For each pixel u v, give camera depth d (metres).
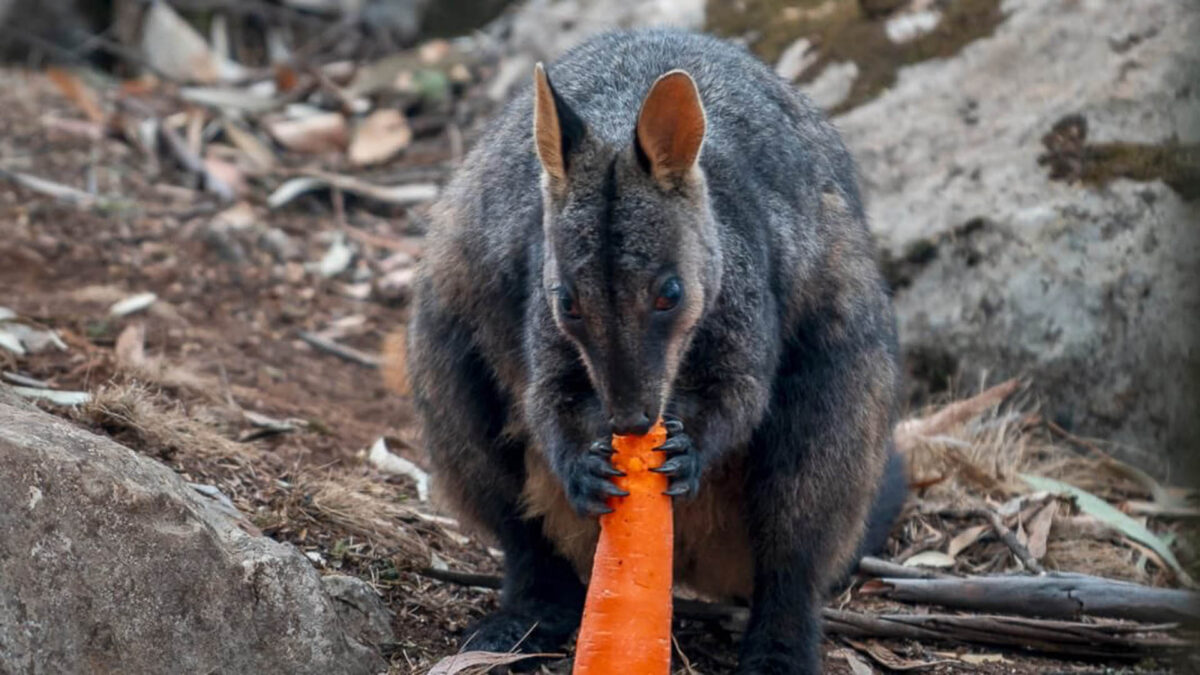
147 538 7.14
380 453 11.38
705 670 9.21
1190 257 12.44
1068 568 10.77
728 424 8.10
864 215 9.88
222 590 7.32
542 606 9.18
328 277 15.57
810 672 8.91
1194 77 13.26
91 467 7.07
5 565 6.74
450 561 10.09
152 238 15.42
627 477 7.50
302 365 13.52
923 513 11.30
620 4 18.14
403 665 8.33
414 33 22.44
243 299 14.70
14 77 19.69
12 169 16.41
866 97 14.76
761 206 8.36
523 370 8.68
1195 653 9.30
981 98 14.22
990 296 13.20
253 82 20.44
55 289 13.81
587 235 7.20
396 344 12.95
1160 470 12.34
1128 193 12.97
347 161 18.17
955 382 13.34
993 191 13.52
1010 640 9.54
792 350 8.93
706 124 7.71
